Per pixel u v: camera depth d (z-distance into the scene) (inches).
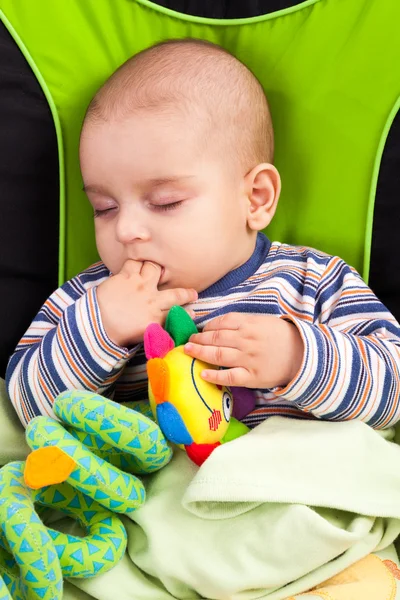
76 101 43.0
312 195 43.2
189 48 38.4
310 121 42.4
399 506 31.6
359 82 41.4
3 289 41.4
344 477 31.0
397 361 34.8
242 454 30.3
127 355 34.4
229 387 35.0
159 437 29.9
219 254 36.3
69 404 29.5
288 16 42.8
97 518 30.7
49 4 42.0
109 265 37.5
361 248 42.4
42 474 26.4
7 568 27.7
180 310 34.0
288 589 29.7
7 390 38.2
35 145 42.1
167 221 34.9
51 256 43.2
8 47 41.8
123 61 43.4
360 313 37.9
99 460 28.7
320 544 29.0
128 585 30.0
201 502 30.7
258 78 43.3
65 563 28.4
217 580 29.0
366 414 33.5
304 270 39.9
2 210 41.3
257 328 32.3
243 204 37.6
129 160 35.0
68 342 34.1
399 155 41.3
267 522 29.9
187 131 35.4
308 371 31.7
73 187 43.8
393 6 40.7
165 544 30.0
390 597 29.6
